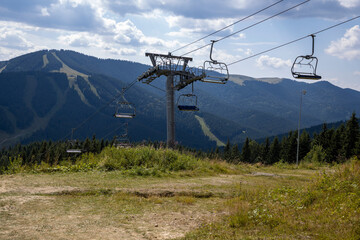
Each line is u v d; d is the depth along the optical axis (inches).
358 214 277.7
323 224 268.4
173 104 783.1
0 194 360.2
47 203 337.4
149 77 866.1
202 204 365.7
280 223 276.7
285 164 913.5
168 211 329.7
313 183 404.2
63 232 251.4
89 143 3860.7
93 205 340.5
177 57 813.2
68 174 527.8
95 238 241.1
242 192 416.2
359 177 387.9
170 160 633.0
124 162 600.7
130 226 276.2
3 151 5718.5
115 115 1015.6
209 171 622.5
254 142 4616.1
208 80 714.8
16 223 267.9
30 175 508.7
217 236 247.9
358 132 2513.5
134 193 399.2
